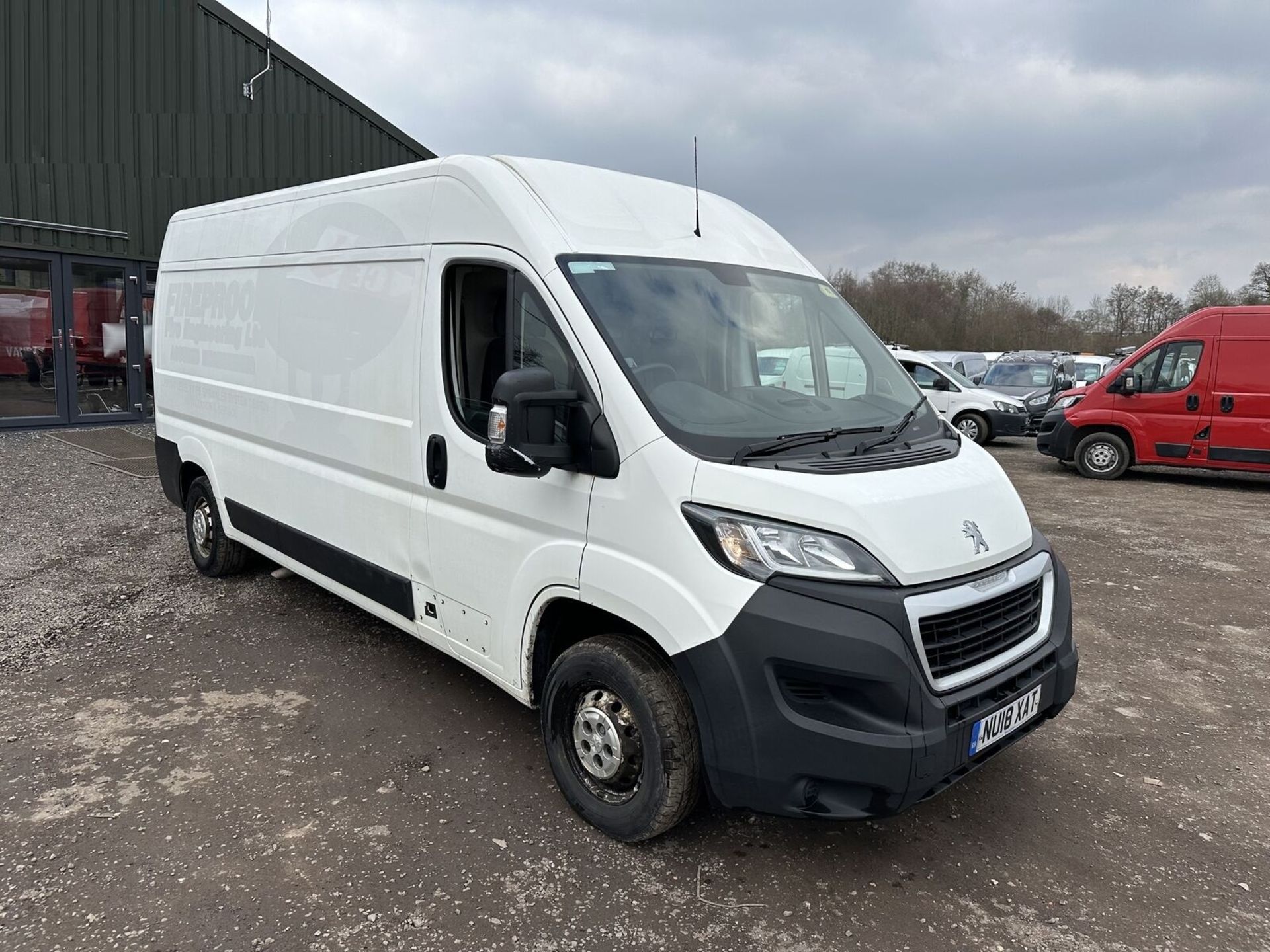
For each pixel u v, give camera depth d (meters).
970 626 2.77
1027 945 2.61
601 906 2.74
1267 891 2.90
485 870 2.90
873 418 3.36
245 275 5.02
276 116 14.32
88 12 12.10
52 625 5.06
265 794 3.33
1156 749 3.92
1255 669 4.92
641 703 2.85
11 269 11.80
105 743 3.70
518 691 3.38
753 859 3.01
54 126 11.94
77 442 11.53
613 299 3.07
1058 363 20.88
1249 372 11.15
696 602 2.63
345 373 4.16
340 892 2.77
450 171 3.55
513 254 3.22
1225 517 9.48
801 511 2.58
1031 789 3.54
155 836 3.04
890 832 3.20
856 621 2.51
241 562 5.91
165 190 13.10
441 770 3.54
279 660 4.63
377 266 3.94
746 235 3.90
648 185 3.75
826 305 3.84
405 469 3.80
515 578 3.26
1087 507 10.02
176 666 4.53
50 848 2.96
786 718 2.55
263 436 4.89
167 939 2.54
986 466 3.28
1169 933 2.68
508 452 2.95
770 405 3.13
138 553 6.63
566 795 3.22
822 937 2.62
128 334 13.13
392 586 4.00
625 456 2.82
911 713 2.53
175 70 12.96
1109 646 5.26
